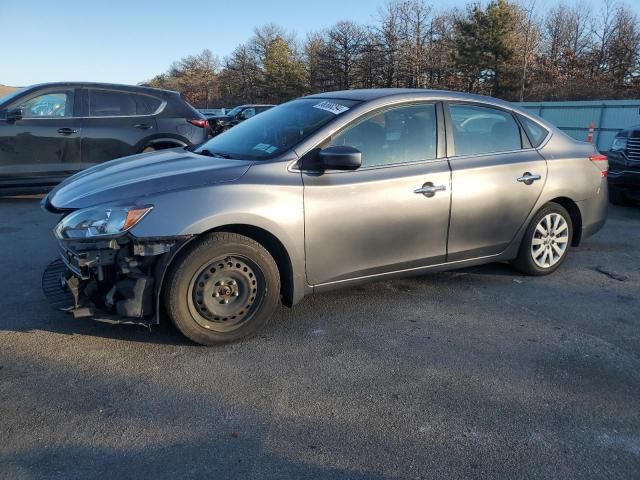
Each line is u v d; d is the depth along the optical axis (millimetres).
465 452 2553
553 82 45094
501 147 4605
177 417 2766
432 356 3471
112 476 2336
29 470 2357
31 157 7531
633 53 46188
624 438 2684
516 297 4512
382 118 4008
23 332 3643
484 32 45438
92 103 7871
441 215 4168
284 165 3611
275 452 2521
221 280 3441
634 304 4414
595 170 5125
